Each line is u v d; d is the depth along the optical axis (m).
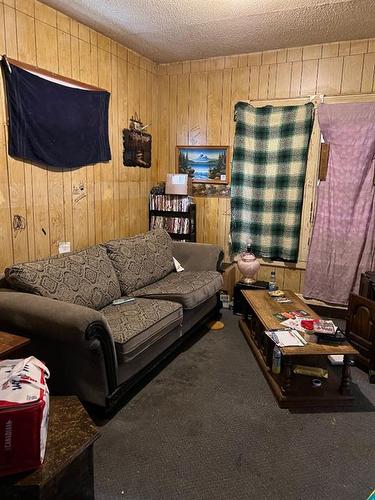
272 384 2.43
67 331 1.90
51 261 2.50
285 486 1.66
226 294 3.92
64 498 1.28
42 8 2.70
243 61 3.89
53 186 2.95
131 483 1.66
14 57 2.53
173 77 4.23
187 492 1.62
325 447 1.92
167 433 2.00
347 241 3.65
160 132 4.42
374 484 1.69
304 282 3.95
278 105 3.80
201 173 4.29
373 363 2.57
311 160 3.75
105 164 3.54
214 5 2.74
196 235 4.41
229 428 2.05
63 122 2.95
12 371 1.34
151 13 2.89
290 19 2.98
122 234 3.90
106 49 3.40
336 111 3.53
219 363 2.77
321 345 2.26
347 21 3.01
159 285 3.16
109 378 2.04
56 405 1.54
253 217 4.09
